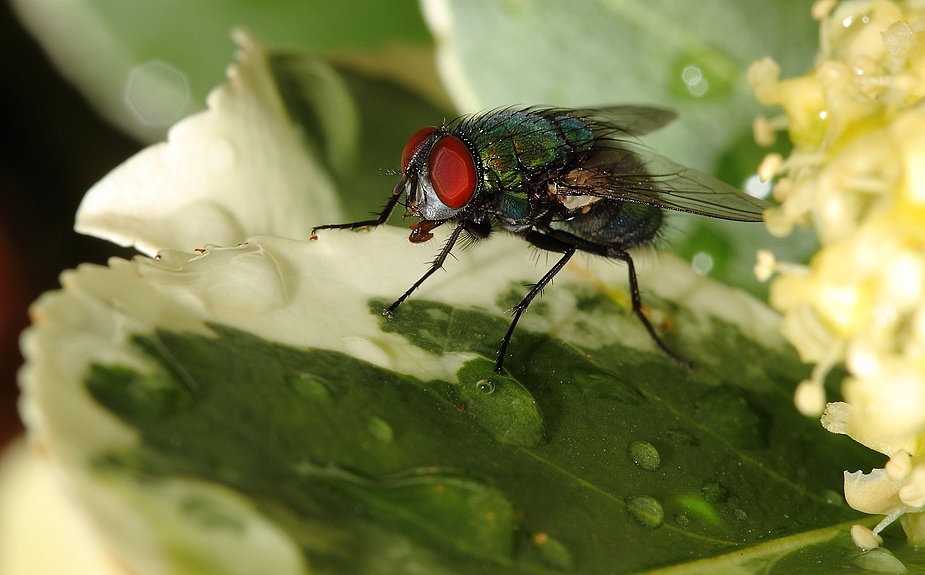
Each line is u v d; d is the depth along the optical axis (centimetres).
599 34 9
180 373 7
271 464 7
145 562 6
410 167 8
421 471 7
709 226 9
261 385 7
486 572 7
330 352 7
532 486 7
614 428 8
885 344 7
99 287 7
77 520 6
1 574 8
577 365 8
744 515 7
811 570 7
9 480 8
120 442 6
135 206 8
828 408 7
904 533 8
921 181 7
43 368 7
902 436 7
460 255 8
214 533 6
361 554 7
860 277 7
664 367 8
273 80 8
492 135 9
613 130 9
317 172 8
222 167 8
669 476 7
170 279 7
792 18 8
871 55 8
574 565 7
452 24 9
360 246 8
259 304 7
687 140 9
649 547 7
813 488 8
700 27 9
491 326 8
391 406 7
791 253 8
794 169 8
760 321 8
